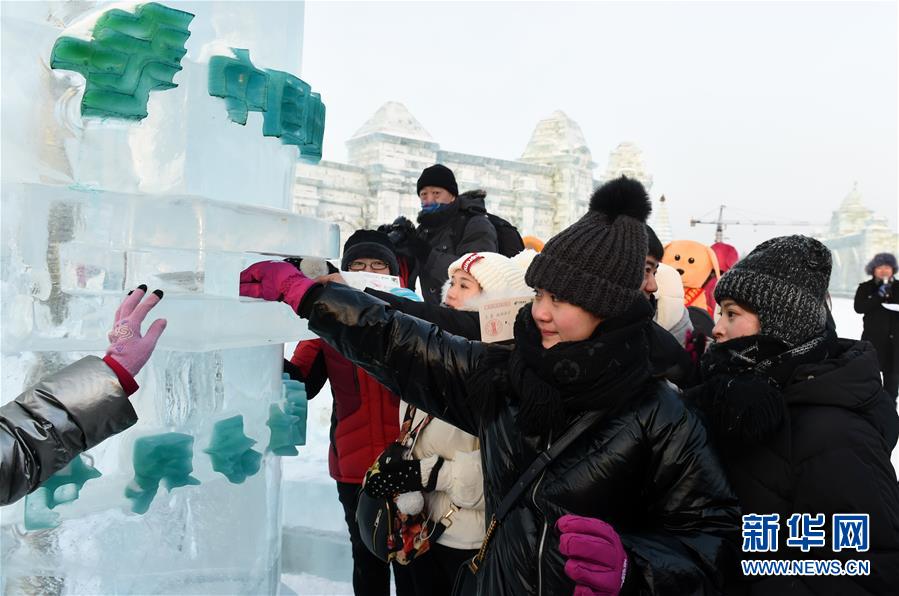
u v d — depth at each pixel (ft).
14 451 3.54
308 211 55.52
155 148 4.69
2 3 4.24
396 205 58.44
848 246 127.85
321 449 15.12
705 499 4.02
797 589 4.02
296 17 6.09
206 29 5.01
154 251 4.52
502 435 4.27
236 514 5.61
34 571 4.52
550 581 3.84
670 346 5.89
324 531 10.48
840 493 3.96
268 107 4.99
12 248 4.25
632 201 4.20
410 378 4.75
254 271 4.90
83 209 4.29
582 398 3.98
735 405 4.23
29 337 4.26
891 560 3.87
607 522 4.02
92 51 4.10
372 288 6.48
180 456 4.79
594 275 4.00
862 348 4.59
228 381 5.43
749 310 4.73
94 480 4.59
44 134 4.36
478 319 6.28
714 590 3.78
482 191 12.70
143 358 3.95
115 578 4.81
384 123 59.52
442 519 5.86
